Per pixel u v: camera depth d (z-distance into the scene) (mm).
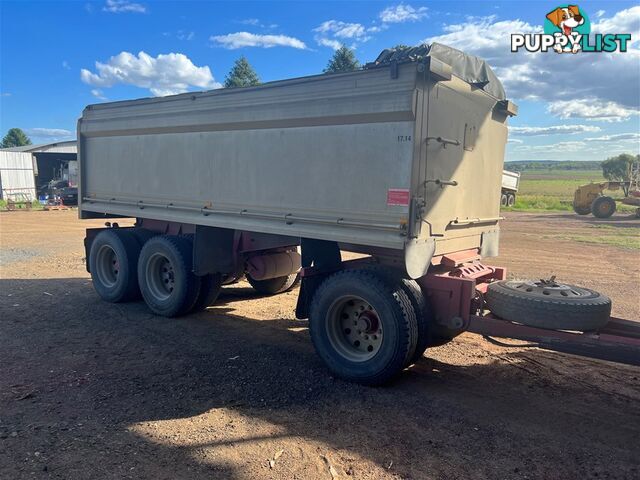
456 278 4773
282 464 3484
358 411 4312
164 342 6191
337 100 4906
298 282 9047
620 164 66062
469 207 5609
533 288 4586
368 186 4785
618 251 13922
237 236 7125
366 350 5016
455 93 5059
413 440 3822
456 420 4156
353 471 3412
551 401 4547
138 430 3932
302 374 5168
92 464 3438
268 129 5652
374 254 5145
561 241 16016
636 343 3840
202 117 6336
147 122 7191
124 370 5238
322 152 5137
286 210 5535
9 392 4625
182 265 6984
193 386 4836
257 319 7340
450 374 5184
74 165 44969
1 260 12422
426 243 4781
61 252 13773
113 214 8102
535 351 5887
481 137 5699
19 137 106688
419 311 4773
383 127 4652
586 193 26141
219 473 3365
